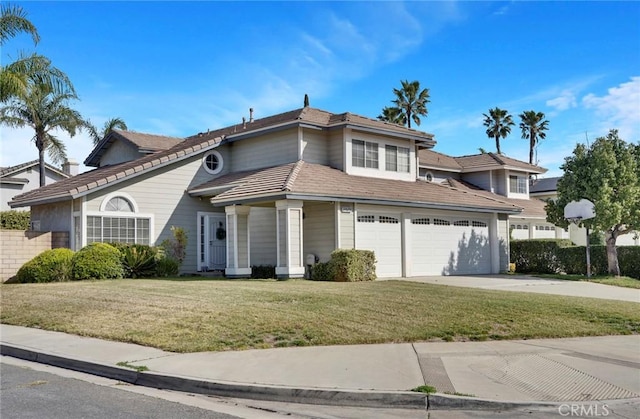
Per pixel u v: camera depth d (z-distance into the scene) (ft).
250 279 61.00
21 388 24.75
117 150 90.33
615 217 70.85
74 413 20.76
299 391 23.08
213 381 24.27
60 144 108.37
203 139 82.74
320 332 33.19
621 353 30.35
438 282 62.08
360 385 23.61
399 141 79.36
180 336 32.71
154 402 22.59
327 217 64.75
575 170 75.66
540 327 36.11
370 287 50.47
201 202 74.28
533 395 22.86
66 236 66.03
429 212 74.79
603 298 50.31
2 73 72.28
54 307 42.70
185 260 71.72
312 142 72.38
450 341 32.86
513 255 87.15
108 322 37.11
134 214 68.18
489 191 116.47
